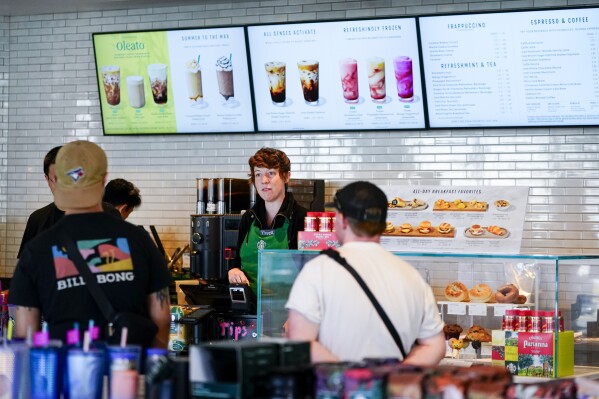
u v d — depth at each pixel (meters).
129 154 7.71
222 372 2.42
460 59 6.66
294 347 2.59
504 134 6.79
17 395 2.59
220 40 7.18
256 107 7.20
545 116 6.61
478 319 4.29
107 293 3.13
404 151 7.00
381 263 3.15
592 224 6.63
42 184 7.97
